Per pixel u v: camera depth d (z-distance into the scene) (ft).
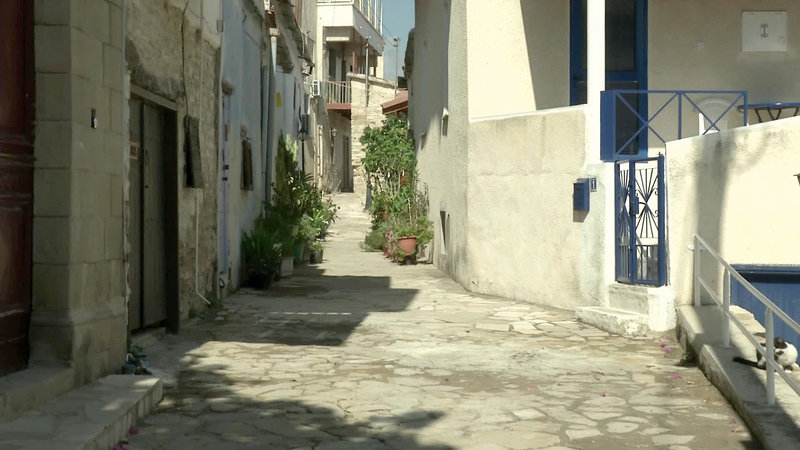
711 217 26.73
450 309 34.96
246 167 42.57
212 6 31.86
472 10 40.73
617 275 31.81
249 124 43.91
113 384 17.81
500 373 22.27
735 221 26.27
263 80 49.24
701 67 39.81
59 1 17.28
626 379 21.62
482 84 40.78
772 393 17.08
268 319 31.24
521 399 19.30
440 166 52.37
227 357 23.76
